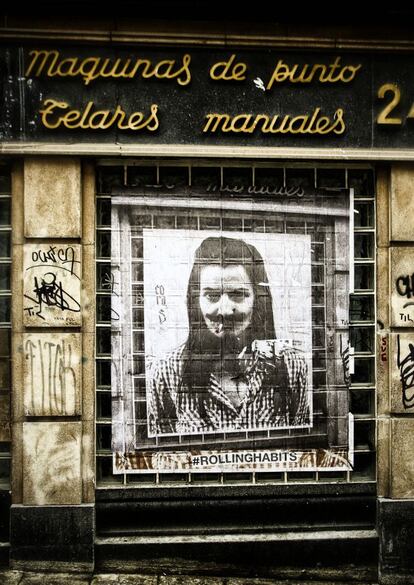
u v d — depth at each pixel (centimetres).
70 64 499
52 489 503
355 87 515
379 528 517
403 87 518
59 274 505
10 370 517
